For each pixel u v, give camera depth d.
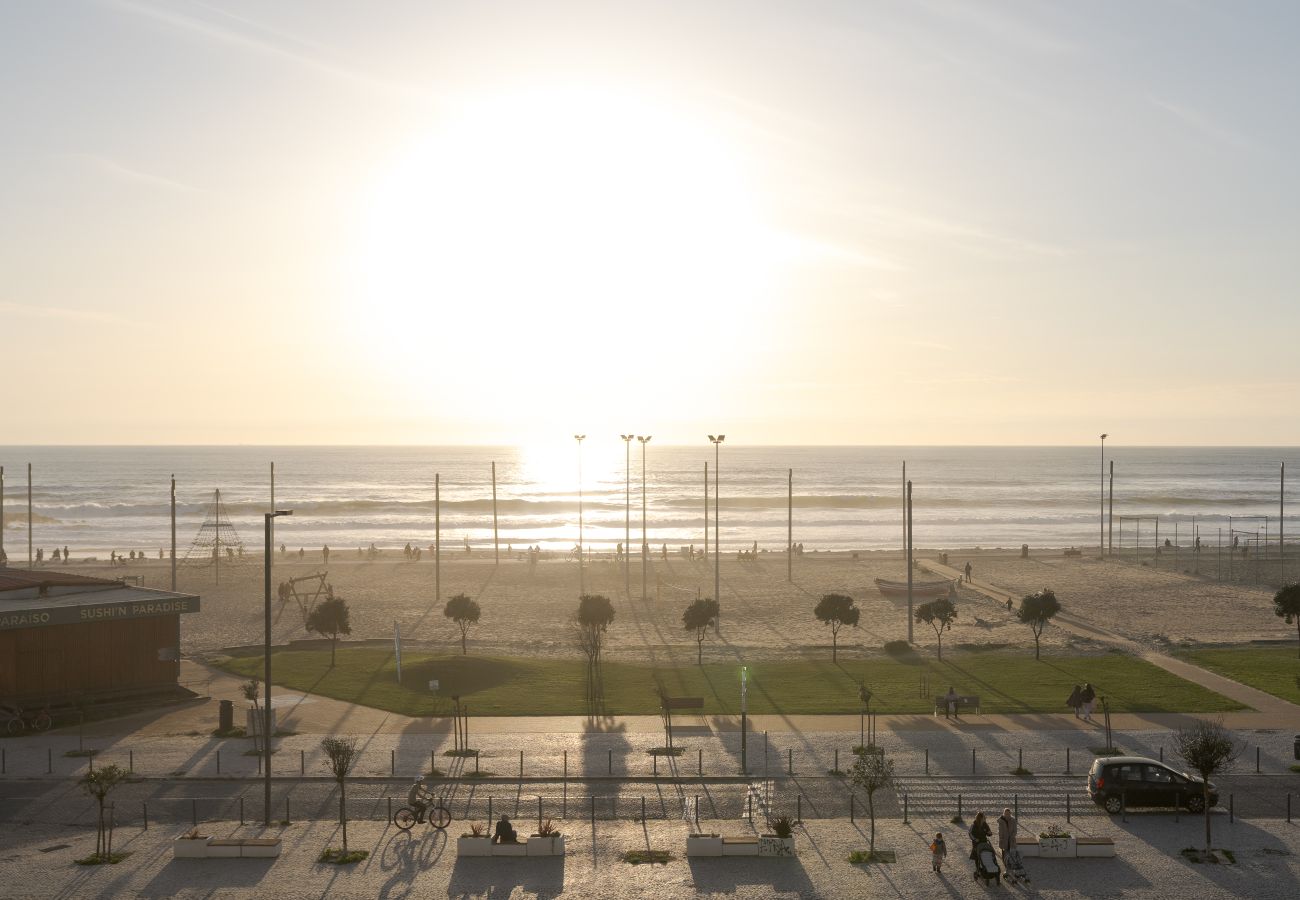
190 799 35.69
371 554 110.00
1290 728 44.53
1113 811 34.25
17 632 46.59
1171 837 32.06
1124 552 119.44
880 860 30.12
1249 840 31.73
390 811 33.62
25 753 41.16
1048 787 37.03
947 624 61.31
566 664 58.06
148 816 33.97
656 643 65.69
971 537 148.12
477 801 35.56
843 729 44.47
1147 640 66.94
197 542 111.50
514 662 57.28
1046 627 72.06
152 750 41.53
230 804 35.19
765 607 80.12
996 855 30.05
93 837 32.00
